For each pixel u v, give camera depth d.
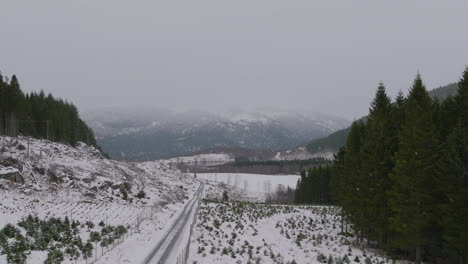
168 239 31.52
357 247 34.16
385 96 36.34
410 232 25.73
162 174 119.50
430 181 24.50
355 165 38.09
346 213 39.56
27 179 46.09
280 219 49.28
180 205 65.25
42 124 96.44
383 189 31.28
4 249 22.33
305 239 36.75
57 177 50.81
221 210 54.88
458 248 22.23
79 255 23.58
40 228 29.91
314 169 96.50
